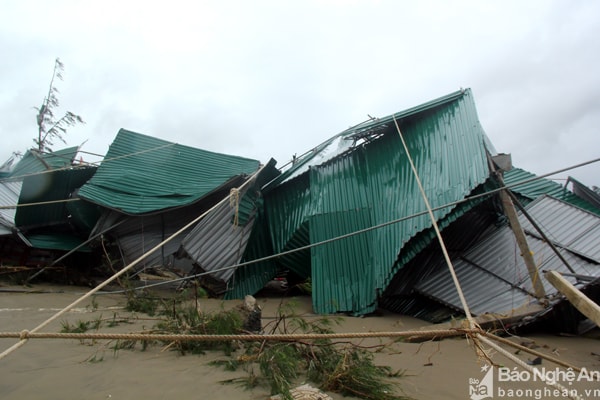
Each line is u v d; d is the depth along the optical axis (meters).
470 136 8.60
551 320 7.25
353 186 10.43
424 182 9.16
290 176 11.59
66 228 14.05
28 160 15.38
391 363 5.05
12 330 6.00
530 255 7.45
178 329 5.65
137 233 12.26
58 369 4.21
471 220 9.80
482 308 7.91
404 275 9.39
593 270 7.67
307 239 10.95
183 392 3.69
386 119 10.06
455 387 4.19
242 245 10.97
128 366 4.38
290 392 3.62
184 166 12.73
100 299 9.62
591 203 12.78
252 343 5.12
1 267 11.37
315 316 9.05
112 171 12.71
